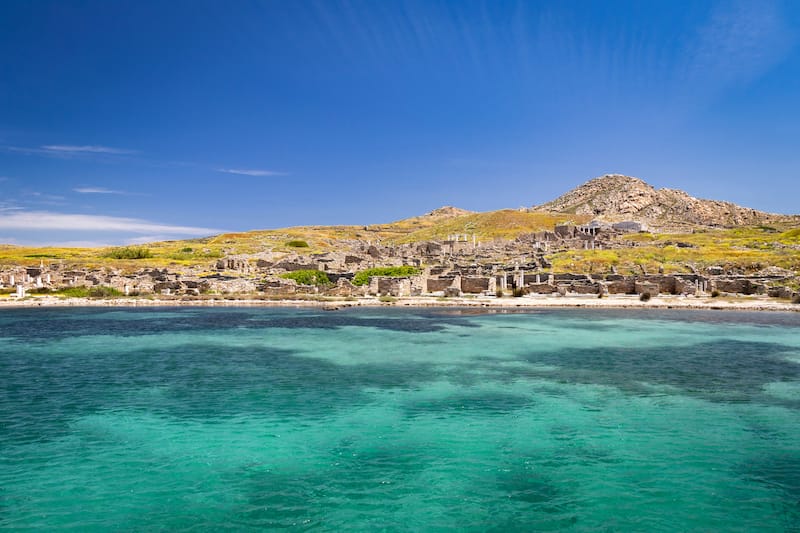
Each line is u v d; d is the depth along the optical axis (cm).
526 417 2950
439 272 12356
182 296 10262
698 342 5431
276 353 4881
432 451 2459
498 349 5047
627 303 8862
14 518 1852
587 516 1873
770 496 2017
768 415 2984
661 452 2439
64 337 5869
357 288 10800
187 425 2825
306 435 2670
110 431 2728
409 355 4766
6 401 3262
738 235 18562
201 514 1886
